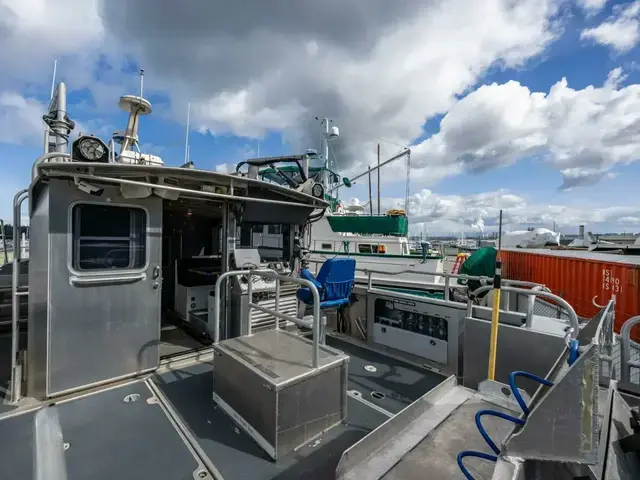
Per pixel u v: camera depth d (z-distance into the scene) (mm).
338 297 2982
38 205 2463
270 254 3988
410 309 3639
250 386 2125
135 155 3459
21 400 2490
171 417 2338
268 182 3322
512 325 2734
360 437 2170
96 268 2719
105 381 2764
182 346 3623
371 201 13961
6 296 3986
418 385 2998
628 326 2186
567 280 7047
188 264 4648
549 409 1127
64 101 3576
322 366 2143
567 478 1217
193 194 3004
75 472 1812
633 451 1383
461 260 8445
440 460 1474
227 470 1854
